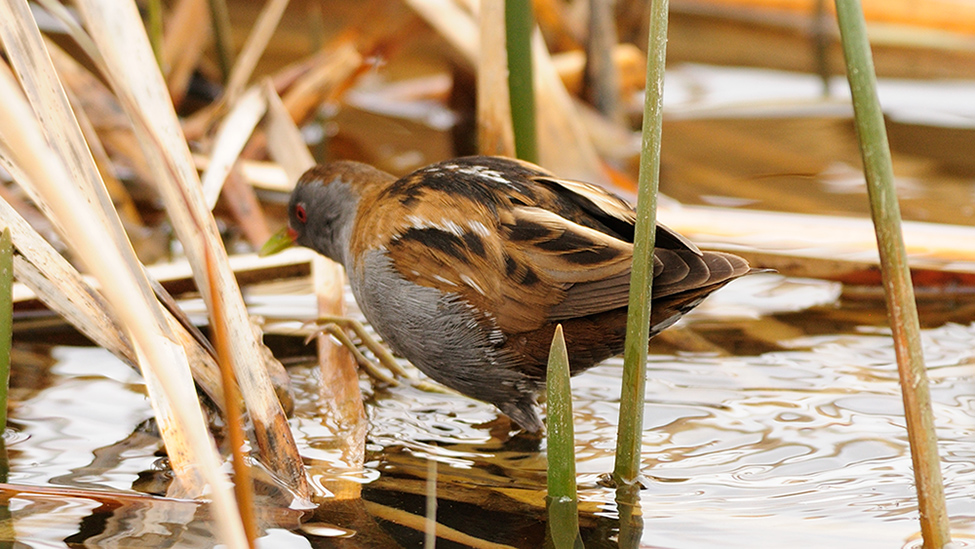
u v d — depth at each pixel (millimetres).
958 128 12680
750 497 5711
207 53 13805
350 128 12695
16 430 6359
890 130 12602
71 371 7266
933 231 9164
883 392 7082
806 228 9383
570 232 6113
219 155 8711
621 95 13047
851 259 8977
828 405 6906
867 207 10602
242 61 10414
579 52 13359
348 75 11570
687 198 10812
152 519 5266
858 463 6117
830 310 8617
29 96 5250
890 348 7832
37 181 3311
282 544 5125
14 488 5488
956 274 8859
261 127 10258
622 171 11695
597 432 6598
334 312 7941
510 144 8562
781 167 11664
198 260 5602
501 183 6461
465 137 12594
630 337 5348
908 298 4605
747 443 6395
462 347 6543
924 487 4816
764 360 7645
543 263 6137
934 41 14445
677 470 6047
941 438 6336
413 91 13383
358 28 11711
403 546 5137
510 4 8047
